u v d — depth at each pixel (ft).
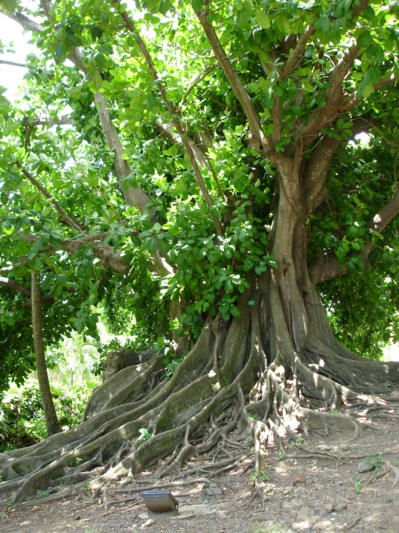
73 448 24.93
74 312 42.42
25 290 40.11
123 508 19.07
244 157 34.22
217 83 34.14
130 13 28.32
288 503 16.85
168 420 25.52
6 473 23.86
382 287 47.52
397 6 20.39
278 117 25.88
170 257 27.09
